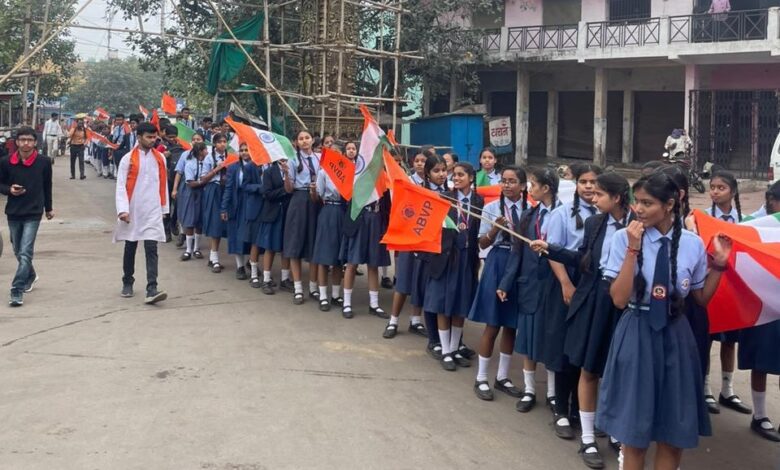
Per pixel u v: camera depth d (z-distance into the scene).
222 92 16.77
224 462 4.34
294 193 8.19
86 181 21.36
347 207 7.78
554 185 5.45
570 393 5.20
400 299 7.07
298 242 8.12
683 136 20.64
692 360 3.83
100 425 4.79
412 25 19.19
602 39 23.05
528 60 24.61
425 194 5.94
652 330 3.81
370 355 6.52
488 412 5.39
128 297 8.17
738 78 22.09
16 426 4.74
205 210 9.76
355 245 7.58
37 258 10.27
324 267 7.95
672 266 3.79
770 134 21.70
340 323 7.51
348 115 14.39
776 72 21.45
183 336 6.80
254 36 15.10
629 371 3.81
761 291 4.40
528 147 27.91
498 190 7.16
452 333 6.39
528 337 5.33
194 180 10.20
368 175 6.82
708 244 4.48
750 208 16.92
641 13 23.30
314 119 13.98
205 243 12.01
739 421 5.47
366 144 6.84
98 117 28.39
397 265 7.08
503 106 27.75
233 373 5.87
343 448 4.61
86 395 5.29
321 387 5.66
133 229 7.88
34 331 6.79
